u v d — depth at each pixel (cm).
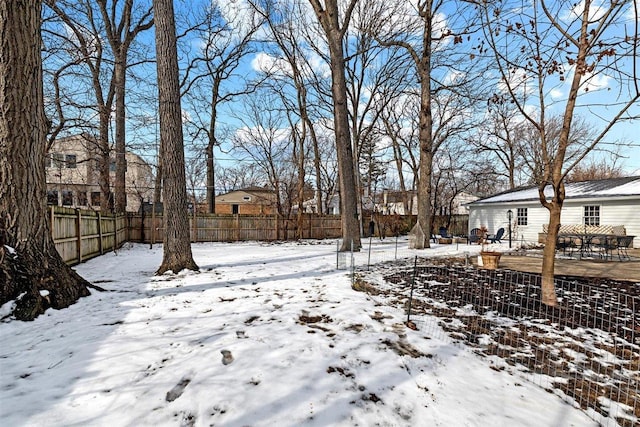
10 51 386
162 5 631
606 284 573
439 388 230
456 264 822
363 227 2061
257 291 505
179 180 660
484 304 446
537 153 2230
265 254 1048
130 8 1478
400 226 2161
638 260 916
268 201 2672
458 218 2234
